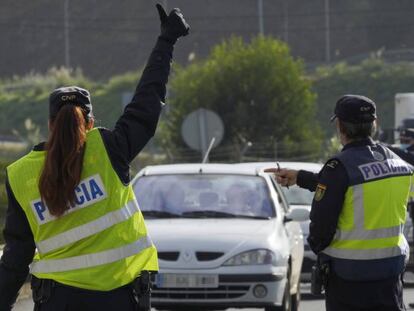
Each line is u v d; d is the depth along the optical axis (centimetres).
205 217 2697
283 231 2656
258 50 8112
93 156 1234
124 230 1234
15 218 1248
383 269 1475
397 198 1488
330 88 13512
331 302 1496
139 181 2830
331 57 19388
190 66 8238
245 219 2684
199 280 2472
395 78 13562
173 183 2797
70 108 1237
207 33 19850
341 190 1467
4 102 14162
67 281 1225
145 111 1261
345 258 1475
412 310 2839
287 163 3594
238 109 7931
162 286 2477
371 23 19738
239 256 2488
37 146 1259
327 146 8356
